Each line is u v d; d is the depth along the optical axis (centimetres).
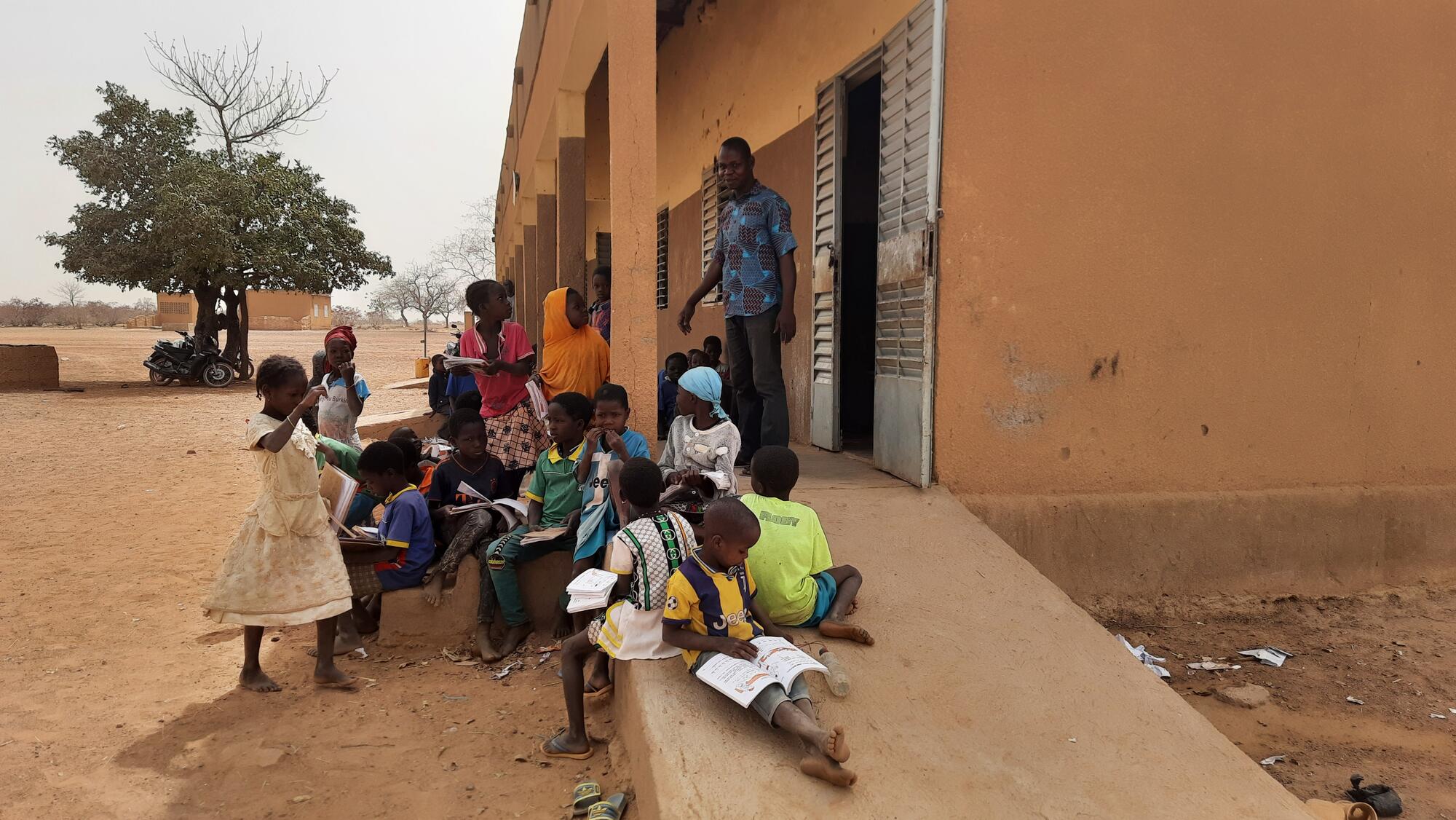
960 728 333
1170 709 353
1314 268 609
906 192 573
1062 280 556
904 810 287
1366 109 616
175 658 488
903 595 420
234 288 2297
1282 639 558
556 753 372
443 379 1108
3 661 471
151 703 427
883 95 613
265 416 429
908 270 554
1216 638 558
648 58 543
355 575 502
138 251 2198
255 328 6981
